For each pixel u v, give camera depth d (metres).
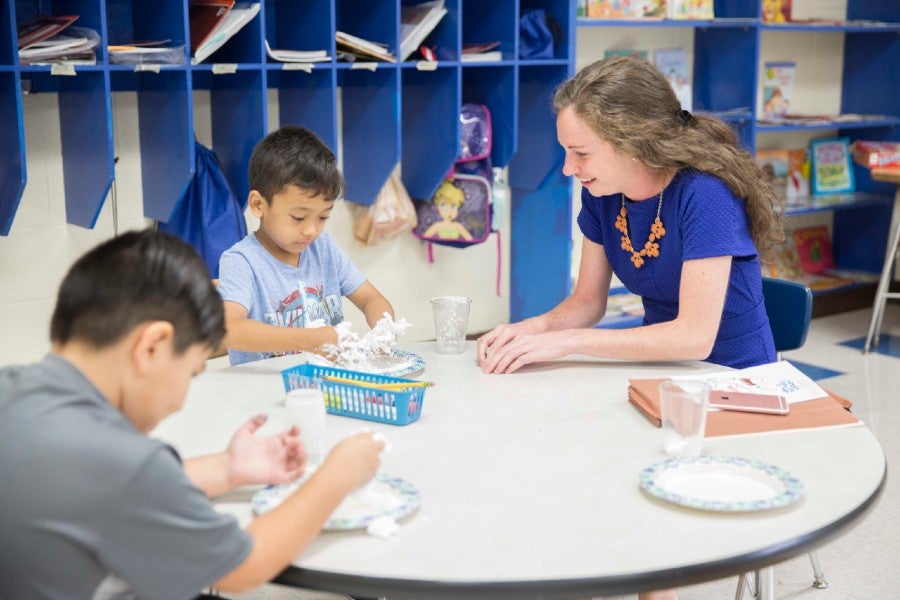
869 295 5.47
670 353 1.86
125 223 3.33
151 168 3.25
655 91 1.86
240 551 1.05
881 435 3.42
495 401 1.70
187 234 3.31
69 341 1.03
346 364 1.86
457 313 2.02
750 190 1.89
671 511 1.25
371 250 3.94
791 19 4.93
